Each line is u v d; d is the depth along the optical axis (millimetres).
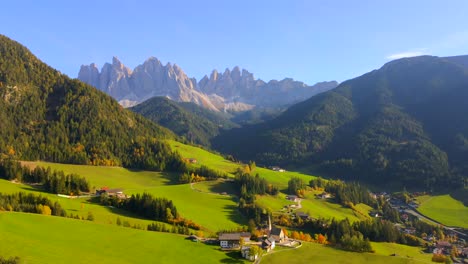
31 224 134500
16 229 126375
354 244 158250
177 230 161000
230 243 145500
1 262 97750
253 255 135125
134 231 148875
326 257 145250
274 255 142750
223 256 135500
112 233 142750
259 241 157750
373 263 142250
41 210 154125
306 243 163875
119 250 127562
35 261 104438
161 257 127188
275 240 162250
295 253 147375
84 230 140625
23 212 148500
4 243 112938
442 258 171625
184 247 139625
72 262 109750
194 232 166125
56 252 114812
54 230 133875
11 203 154500
